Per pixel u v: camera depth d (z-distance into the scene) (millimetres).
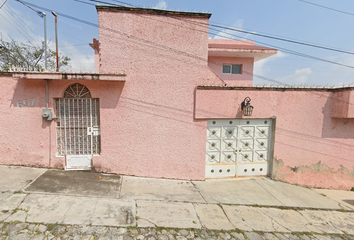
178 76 4879
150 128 4875
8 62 10273
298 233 3375
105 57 4590
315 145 5566
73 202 3410
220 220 3457
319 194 5176
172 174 5051
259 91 5211
